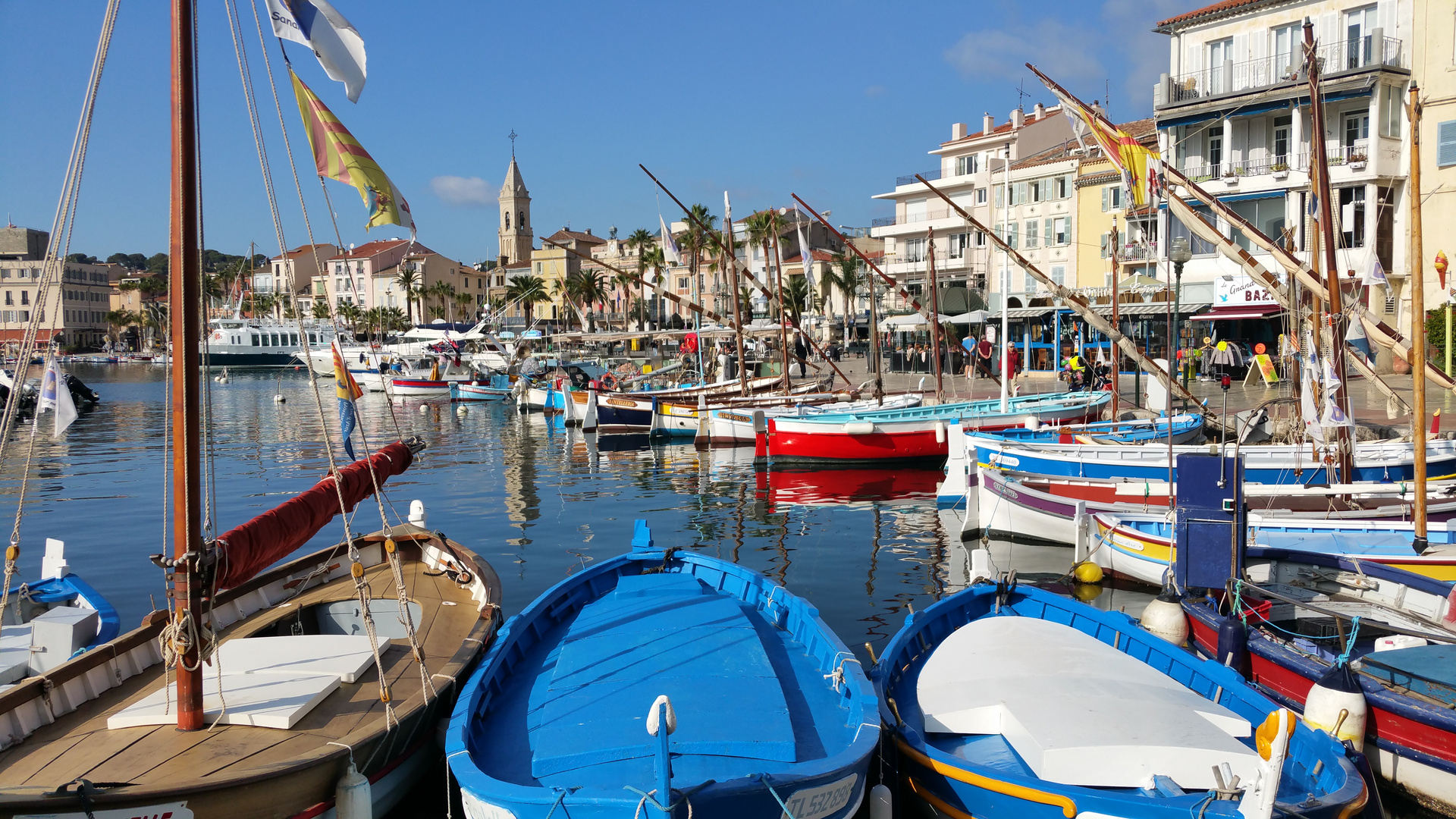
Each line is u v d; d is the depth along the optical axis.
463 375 71.44
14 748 7.49
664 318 106.44
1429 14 39.69
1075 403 31.38
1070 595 15.38
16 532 9.14
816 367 51.62
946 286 66.81
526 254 156.88
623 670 9.11
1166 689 8.89
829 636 9.95
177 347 7.59
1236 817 6.72
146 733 7.77
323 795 7.43
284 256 8.88
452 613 11.48
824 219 35.06
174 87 7.55
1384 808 8.70
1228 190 44.50
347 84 8.91
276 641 9.76
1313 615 12.35
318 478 30.25
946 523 21.59
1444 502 16.45
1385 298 40.03
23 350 8.29
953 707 8.70
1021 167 60.69
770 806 6.80
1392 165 40.41
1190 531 11.77
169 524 22.56
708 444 38.12
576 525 22.14
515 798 6.68
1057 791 7.17
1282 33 44.12
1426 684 8.98
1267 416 24.88
